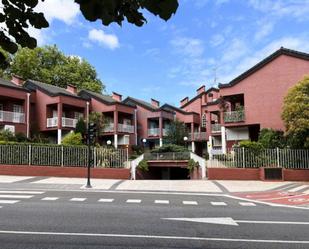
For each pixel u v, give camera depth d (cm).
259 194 1955
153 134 4878
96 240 848
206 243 841
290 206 1522
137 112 4975
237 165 2681
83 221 1072
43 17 313
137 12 288
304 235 940
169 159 3284
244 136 3350
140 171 3189
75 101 4103
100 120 4078
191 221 1109
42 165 2623
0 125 3484
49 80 5197
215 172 2672
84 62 5722
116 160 2772
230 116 3309
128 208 1345
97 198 1620
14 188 1942
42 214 1174
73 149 2683
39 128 3938
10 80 4225
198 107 5378
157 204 1477
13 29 316
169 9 263
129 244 818
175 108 5275
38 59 5334
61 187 2050
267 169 2580
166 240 862
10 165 2566
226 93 3341
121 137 4459
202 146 5053
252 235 931
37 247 775
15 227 974
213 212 1300
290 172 2580
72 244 806
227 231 976
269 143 2805
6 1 303
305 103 2538
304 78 2661
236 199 1747
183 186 2238
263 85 3191
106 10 270
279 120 3094
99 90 5581
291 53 3094
